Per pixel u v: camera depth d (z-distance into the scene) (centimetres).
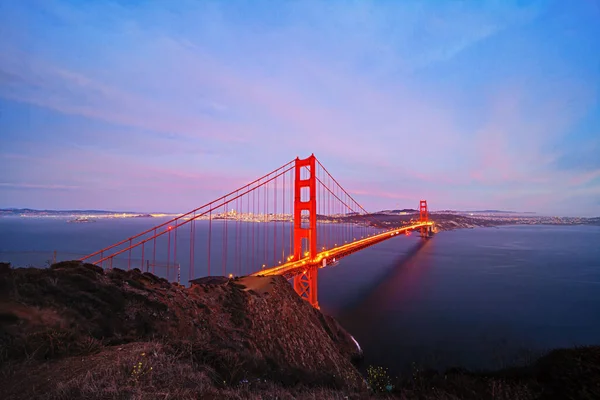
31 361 545
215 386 573
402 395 940
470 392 882
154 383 511
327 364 1725
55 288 833
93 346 646
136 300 1000
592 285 6400
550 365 898
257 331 1533
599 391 711
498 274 7700
